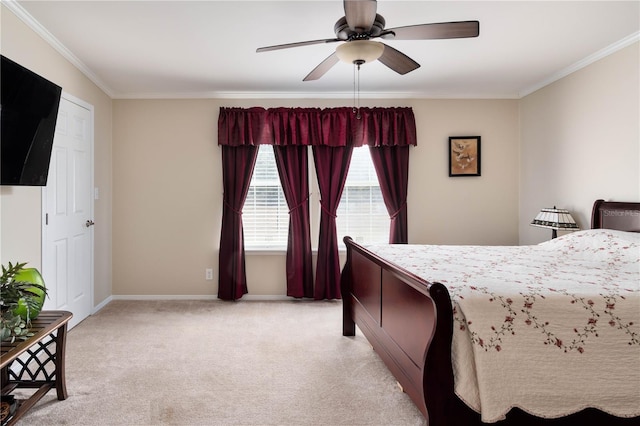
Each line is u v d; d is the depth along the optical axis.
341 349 2.81
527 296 1.56
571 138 3.47
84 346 2.85
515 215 4.32
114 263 4.15
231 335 3.10
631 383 1.49
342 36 2.04
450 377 1.49
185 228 4.19
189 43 2.88
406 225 4.22
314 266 4.27
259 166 4.27
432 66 3.41
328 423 1.89
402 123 4.16
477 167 4.26
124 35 2.74
